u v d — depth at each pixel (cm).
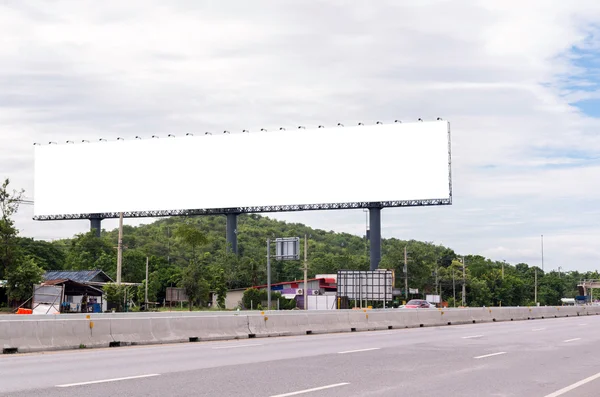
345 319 3541
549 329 3678
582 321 5069
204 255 12375
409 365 1722
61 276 7569
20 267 5894
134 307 6731
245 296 8950
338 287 8362
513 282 14800
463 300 11681
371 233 10156
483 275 14525
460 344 2469
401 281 11681
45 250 10069
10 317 3481
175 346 2303
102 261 9919
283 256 6719
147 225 16962
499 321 5194
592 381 1468
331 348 2233
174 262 12431
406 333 3253
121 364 1677
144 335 2414
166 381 1360
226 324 2781
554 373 1606
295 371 1559
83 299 6203
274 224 18888
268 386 1309
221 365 1669
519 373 1597
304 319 3234
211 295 9338
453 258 16412
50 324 2119
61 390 1229
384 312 3900
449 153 9788
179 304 8812
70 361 1747
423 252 12269
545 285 17200
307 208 10462
